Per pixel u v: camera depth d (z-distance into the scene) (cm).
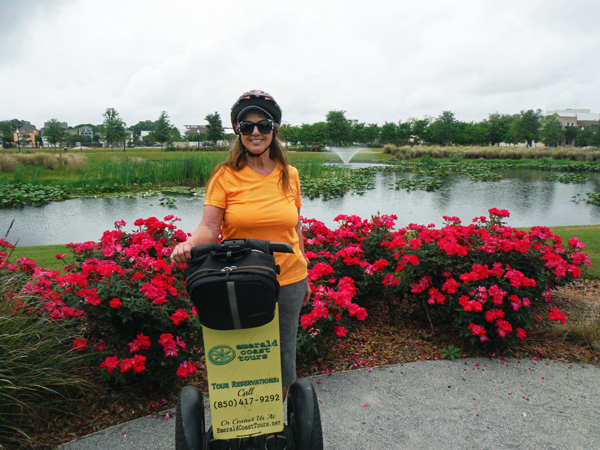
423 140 5922
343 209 1167
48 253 601
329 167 2695
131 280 279
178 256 159
